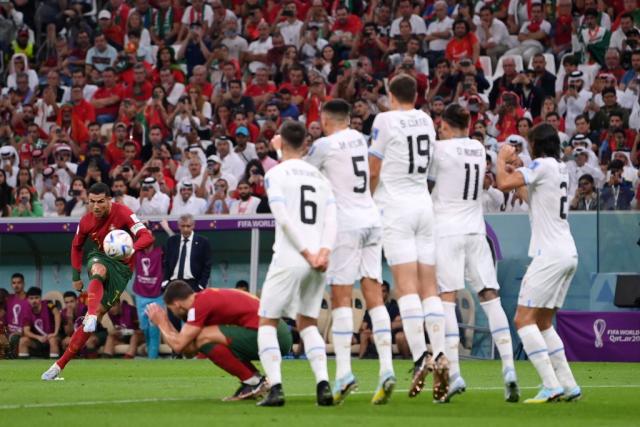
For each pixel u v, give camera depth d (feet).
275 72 298.15
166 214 251.80
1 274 256.32
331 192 104.73
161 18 318.04
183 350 114.32
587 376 163.94
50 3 337.52
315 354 105.40
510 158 116.57
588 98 260.21
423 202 113.09
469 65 268.00
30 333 242.37
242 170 261.44
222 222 236.84
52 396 122.93
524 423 92.12
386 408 104.94
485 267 115.55
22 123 302.04
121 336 240.53
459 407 107.24
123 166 265.75
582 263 219.61
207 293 114.21
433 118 254.47
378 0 299.79
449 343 114.21
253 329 114.11
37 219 245.86
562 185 115.65
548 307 115.75
